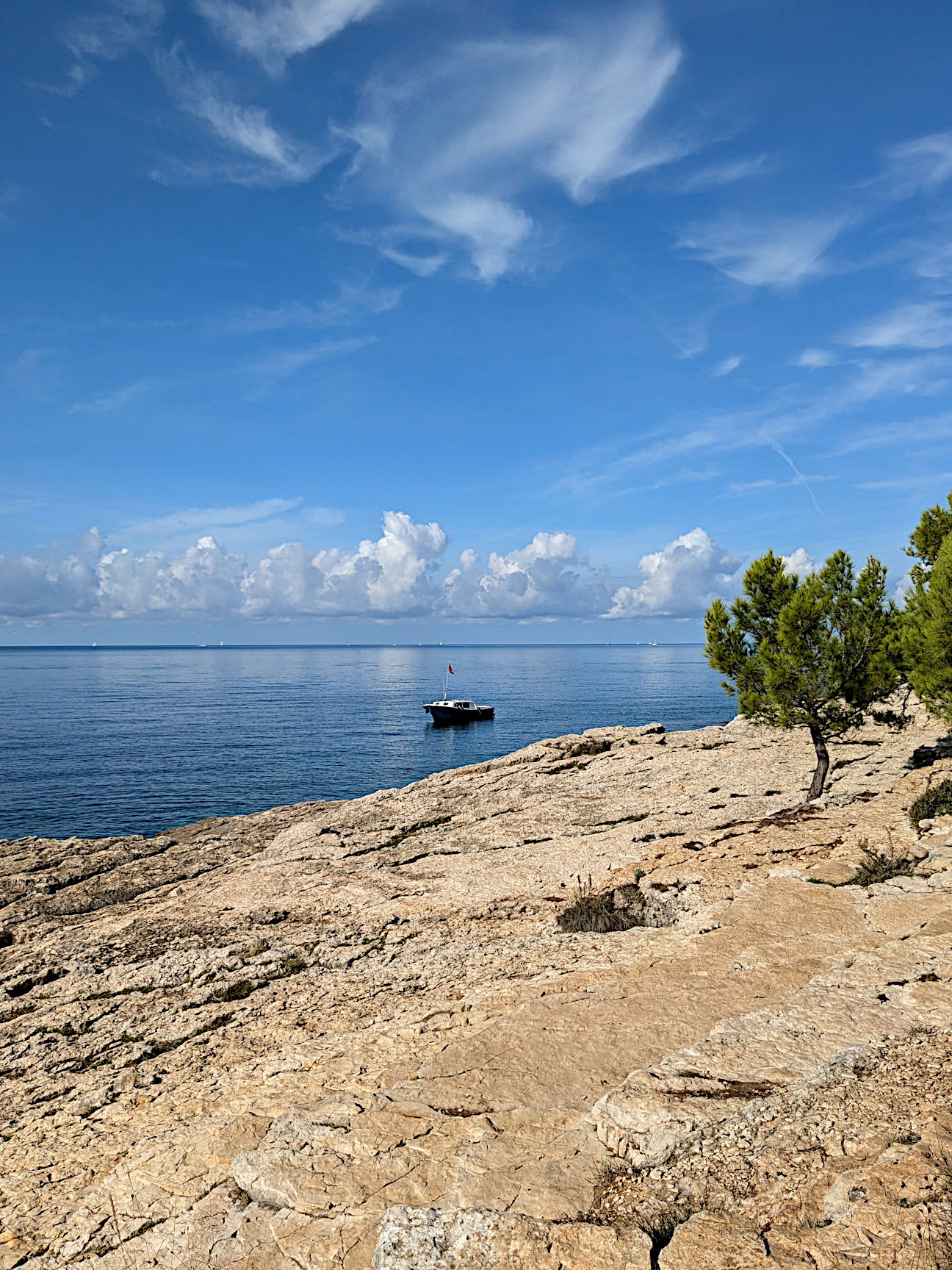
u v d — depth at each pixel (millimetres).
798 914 13297
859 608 25031
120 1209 7539
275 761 68562
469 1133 7188
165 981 16500
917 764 28047
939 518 28750
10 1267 6926
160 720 104312
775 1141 6164
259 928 20141
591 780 36781
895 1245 4559
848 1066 7258
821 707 25500
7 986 16984
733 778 32812
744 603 26750
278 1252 6031
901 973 9586
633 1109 6816
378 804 37500
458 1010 11891
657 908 16609
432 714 99812
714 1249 4902
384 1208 6227
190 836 36125
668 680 194375
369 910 21062
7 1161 9500
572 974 12672
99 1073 12305
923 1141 5582
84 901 25938
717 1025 8711
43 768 63875
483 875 23422
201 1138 8656
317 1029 12812
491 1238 5258
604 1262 4930
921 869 14734
